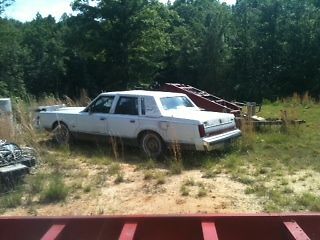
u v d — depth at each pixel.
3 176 7.31
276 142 11.06
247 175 8.04
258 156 9.57
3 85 30.64
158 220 2.74
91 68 46.22
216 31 44.25
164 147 9.50
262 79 37.88
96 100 10.83
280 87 36.25
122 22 36.22
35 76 50.03
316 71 34.56
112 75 36.72
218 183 7.56
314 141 11.22
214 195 6.88
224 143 9.57
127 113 10.09
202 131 8.95
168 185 7.50
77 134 11.12
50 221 2.82
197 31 46.69
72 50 43.28
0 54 34.81
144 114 9.77
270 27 38.69
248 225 2.72
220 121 9.54
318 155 9.67
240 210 6.15
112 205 6.55
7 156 7.68
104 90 37.72
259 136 11.57
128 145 10.27
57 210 6.43
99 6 36.59
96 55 37.31
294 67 35.53
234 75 40.78
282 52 37.22
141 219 2.75
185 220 2.73
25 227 2.85
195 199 6.70
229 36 44.09
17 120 12.75
